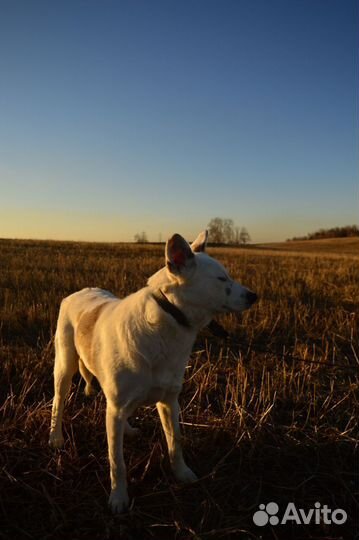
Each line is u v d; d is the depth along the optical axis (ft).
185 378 6.66
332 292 13.15
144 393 4.04
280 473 4.62
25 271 16.05
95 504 4.02
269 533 3.92
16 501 4.04
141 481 4.42
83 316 4.78
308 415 5.52
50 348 7.52
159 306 4.00
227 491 4.33
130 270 17.51
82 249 36.09
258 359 7.57
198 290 4.02
